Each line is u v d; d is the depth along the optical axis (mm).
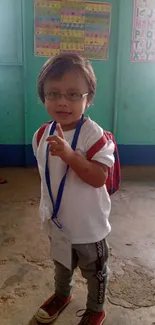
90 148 1062
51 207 1166
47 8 2957
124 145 3449
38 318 1351
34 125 3275
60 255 1202
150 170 3332
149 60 3199
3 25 2945
